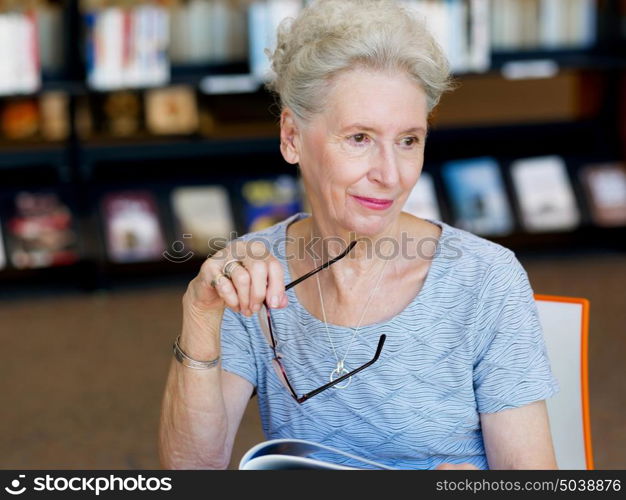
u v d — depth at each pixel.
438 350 1.64
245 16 5.05
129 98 5.30
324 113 1.53
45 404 3.82
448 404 1.64
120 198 5.22
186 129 5.36
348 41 1.48
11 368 4.16
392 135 1.50
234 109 5.40
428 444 1.66
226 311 1.72
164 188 5.28
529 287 1.66
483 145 5.65
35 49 4.77
